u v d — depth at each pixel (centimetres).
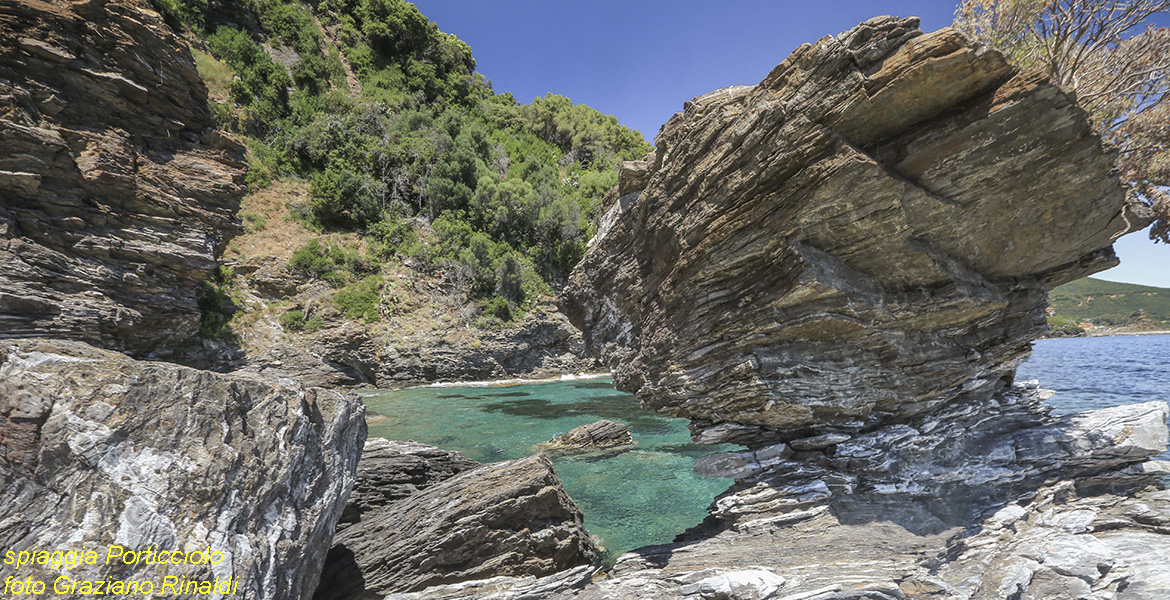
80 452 445
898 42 602
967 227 728
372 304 4141
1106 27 883
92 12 1194
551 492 862
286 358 3578
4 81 1061
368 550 786
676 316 941
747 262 808
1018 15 973
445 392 3594
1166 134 935
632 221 1052
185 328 1446
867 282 764
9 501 402
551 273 5569
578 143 8444
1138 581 659
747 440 980
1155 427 892
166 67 1348
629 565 835
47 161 1109
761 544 830
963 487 916
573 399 3231
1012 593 659
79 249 1170
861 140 662
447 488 860
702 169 824
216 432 543
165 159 1377
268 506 563
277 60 5622
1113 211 718
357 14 7075
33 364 463
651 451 1847
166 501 471
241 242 3975
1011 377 1048
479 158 6312
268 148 4881
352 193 4838
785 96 689
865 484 894
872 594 629
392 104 6500
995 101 597
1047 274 896
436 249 4872
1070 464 912
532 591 727
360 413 852
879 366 877
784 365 841
